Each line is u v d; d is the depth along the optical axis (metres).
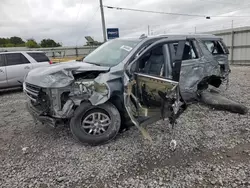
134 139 3.59
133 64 3.54
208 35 5.68
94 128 3.40
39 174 2.70
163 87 3.30
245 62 16.20
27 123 4.54
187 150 3.20
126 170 2.75
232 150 3.19
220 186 2.40
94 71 3.41
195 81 4.90
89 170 2.76
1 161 3.02
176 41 4.06
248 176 2.56
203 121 4.31
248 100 5.72
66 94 3.31
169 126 4.04
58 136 3.80
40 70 3.68
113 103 3.54
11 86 7.88
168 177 2.59
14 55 7.91
